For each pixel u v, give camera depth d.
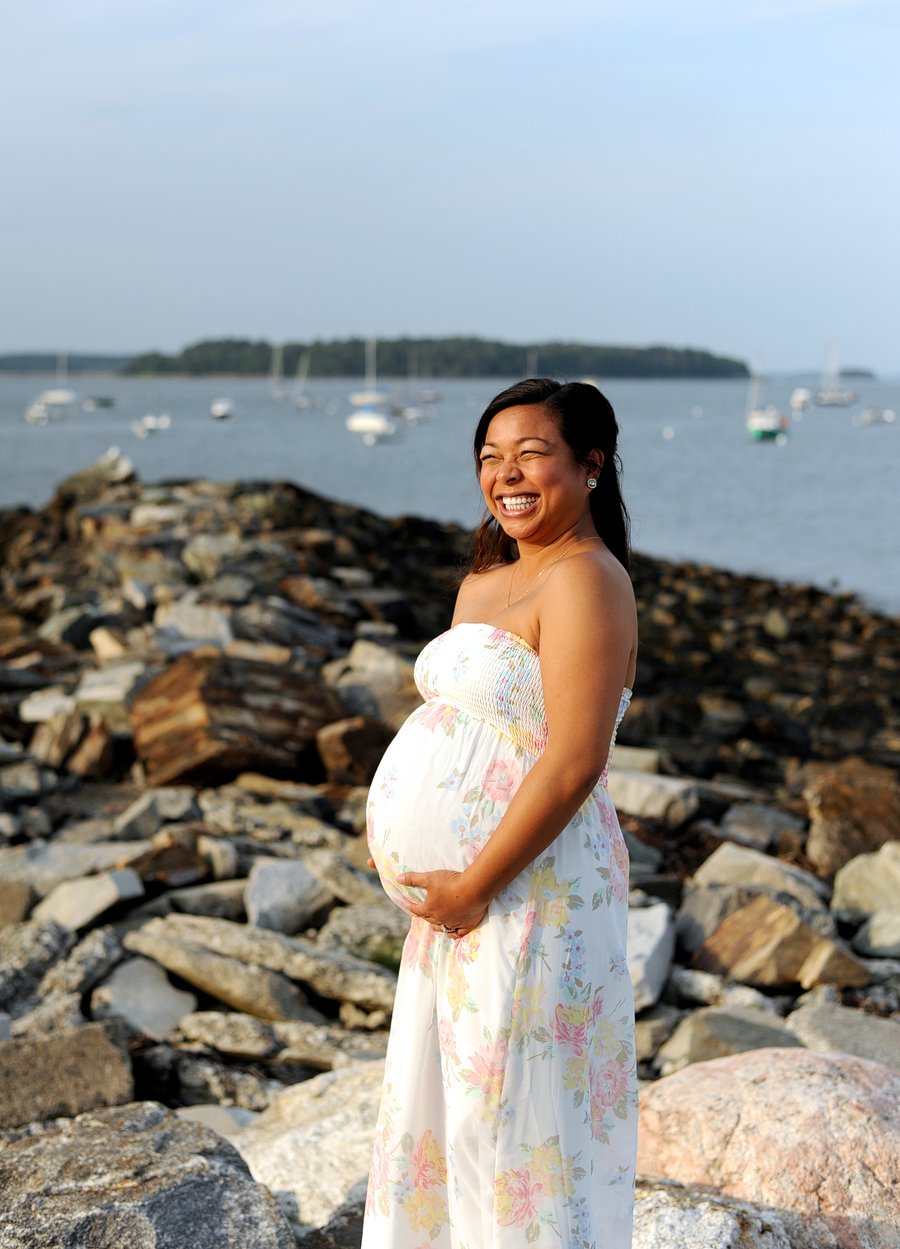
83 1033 4.19
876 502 43.59
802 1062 3.15
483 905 2.13
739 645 17.73
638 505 41.84
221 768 7.72
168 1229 2.59
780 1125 2.89
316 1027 4.86
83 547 19.12
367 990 5.02
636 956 5.29
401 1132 2.27
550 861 2.17
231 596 13.40
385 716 9.29
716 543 32.69
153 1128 3.05
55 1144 2.96
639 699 11.65
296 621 12.77
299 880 5.95
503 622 2.23
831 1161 2.78
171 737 7.98
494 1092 2.14
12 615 14.31
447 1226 2.30
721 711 12.59
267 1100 4.42
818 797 7.98
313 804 7.41
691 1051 4.67
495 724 2.22
